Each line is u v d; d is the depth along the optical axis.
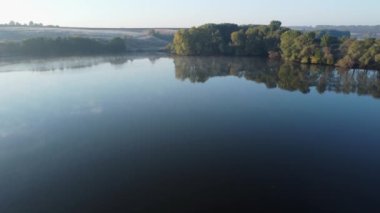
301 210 23.59
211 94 53.75
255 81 64.62
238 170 28.67
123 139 34.31
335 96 52.50
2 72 69.25
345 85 60.09
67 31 179.50
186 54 110.12
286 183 26.86
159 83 61.53
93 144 32.94
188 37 109.38
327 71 73.81
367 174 28.34
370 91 55.59
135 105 46.38
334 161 30.53
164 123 39.38
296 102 49.06
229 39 113.75
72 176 27.19
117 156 30.58
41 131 35.59
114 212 23.05
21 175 27.16
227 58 99.94
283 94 53.97
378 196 25.28
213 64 87.19
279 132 37.09
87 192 25.17
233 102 48.84
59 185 25.97
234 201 24.41
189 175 27.69
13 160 29.31
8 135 34.25
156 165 29.17
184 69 78.56
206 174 27.83
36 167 28.33
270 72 74.56
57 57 96.94
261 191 25.70
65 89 54.44
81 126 37.50
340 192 25.77
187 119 40.88
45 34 154.88
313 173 28.45
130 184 26.20
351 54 76.06
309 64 84.31
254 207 23.78
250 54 104.94
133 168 28.53
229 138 35.22
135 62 90.25
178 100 49.59
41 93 51.28
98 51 112.69
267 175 27.95
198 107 46.00
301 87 58.97
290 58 90.75
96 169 28.31
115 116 41.25
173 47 115.81
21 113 41.38
